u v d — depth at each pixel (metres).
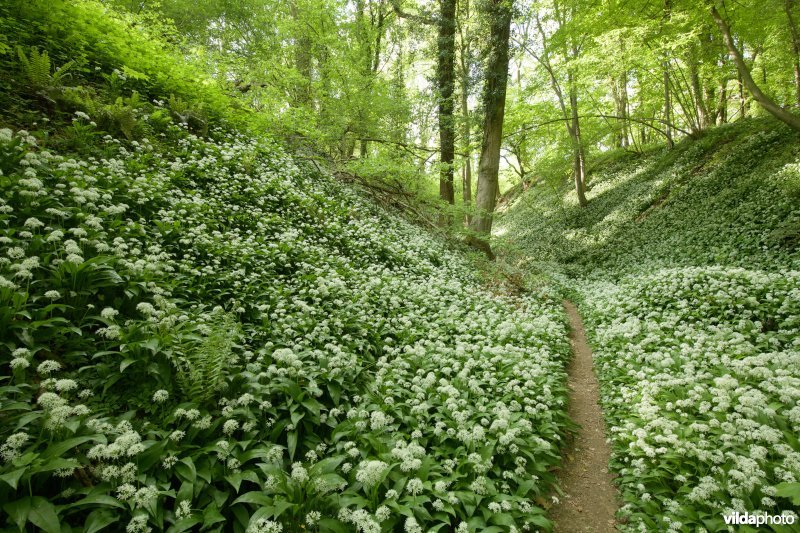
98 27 10.09
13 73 7.62
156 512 2.83
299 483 3.31
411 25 20.80
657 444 5.02
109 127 8.10
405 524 3.21
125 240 5.79
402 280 9.73
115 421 3.38
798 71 17.50
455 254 14.88
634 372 6.82
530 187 39.72
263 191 9.66
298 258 8.09
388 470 3.52
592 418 6.49
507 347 7.46
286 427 3.96
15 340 3.60
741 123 21.81
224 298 5.97
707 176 18.98
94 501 2.67
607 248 20.31
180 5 19.80
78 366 3.88
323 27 20.97
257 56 20.30
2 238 4.10
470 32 17.56
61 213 4.94
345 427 4.29
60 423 2.91
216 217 7.89
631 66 17.89
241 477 3.22
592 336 10.31
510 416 5.20
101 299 4.54
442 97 19.27
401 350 6.78
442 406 5.18
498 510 3.67
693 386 5.74
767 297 8.34
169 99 10.65
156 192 7.09
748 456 4.29
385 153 17.70
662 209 19.66
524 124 23.84
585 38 20.05
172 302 4.93
